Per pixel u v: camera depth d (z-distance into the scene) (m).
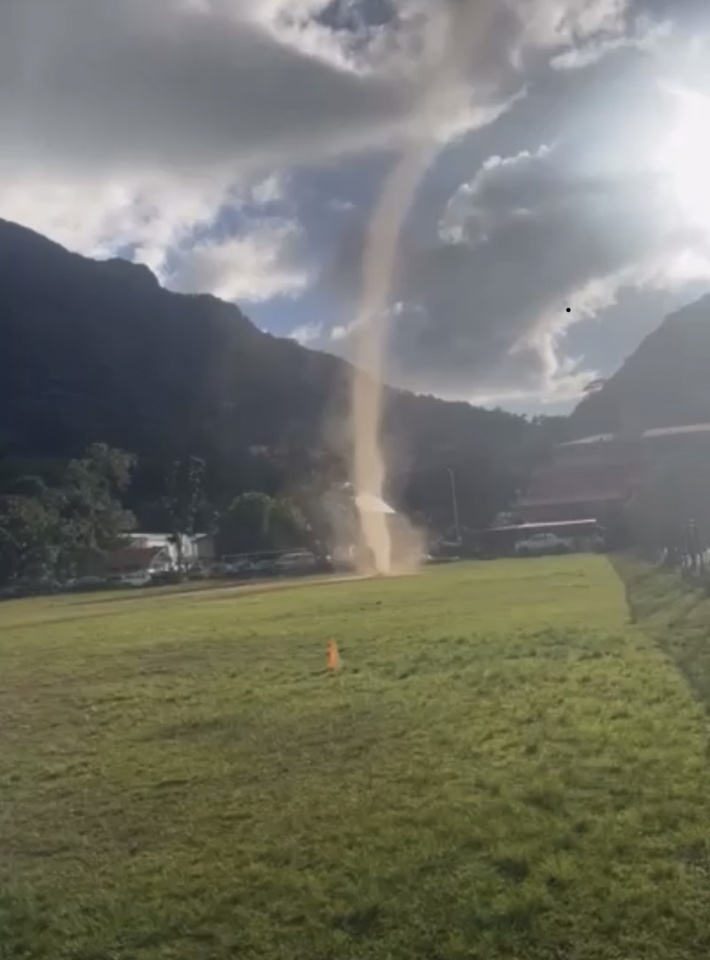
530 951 4.55
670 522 28.02
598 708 9.01
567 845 5.66
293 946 4.84
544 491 79.25
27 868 6.30
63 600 48.28
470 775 7.30
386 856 5.80
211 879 5.74
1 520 75.88
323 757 8.38
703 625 13.81
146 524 101.88
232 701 11.35
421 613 20.92
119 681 13.80
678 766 6.94
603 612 17.81
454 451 102.31
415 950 4.68
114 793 7.83
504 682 10.90
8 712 11.97
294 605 26.89
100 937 5.12
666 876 5.14
